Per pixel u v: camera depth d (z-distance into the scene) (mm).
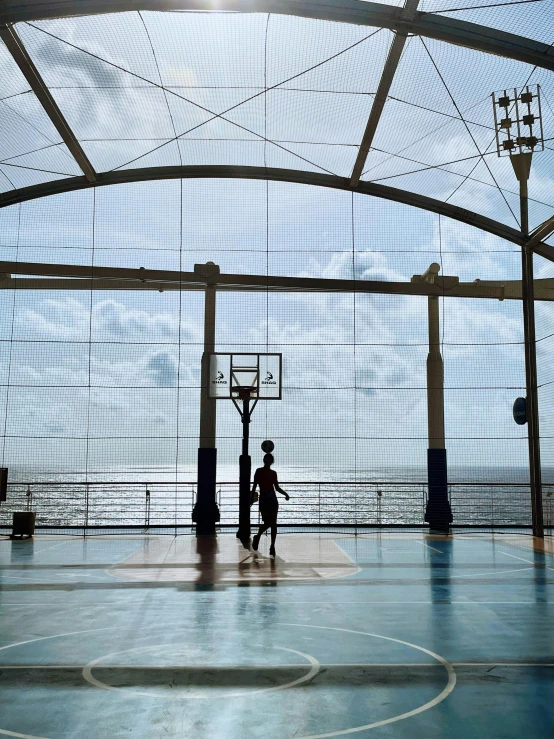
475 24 10836
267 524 11836
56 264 16797
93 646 5609
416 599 7766
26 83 12898
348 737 3674
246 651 5449
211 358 16297
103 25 11672
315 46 12141
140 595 7984
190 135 15336
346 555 11742
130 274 16812
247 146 15828
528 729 3795
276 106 14109
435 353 16734
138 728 3807
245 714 4031
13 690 4477
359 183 16859
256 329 16891
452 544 13484
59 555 11641
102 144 15352
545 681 4695
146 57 12539
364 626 6379
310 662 5141
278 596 7930
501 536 14992
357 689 4504
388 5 10648
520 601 7660
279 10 10719
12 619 6676
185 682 4645
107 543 13500
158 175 16875
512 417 16203
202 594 8055
